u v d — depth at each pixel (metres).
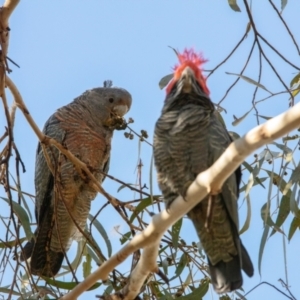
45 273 12.35
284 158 10.21
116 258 8.77
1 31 9.15
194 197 7.95
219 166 7.43
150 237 8.40
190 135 9.18
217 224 9.02
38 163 13.44
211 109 9.62
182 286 10.61
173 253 10.78
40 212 13.31
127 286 9.48
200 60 10.34
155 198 10.30
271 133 6.91
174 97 9.78
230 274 9.05
